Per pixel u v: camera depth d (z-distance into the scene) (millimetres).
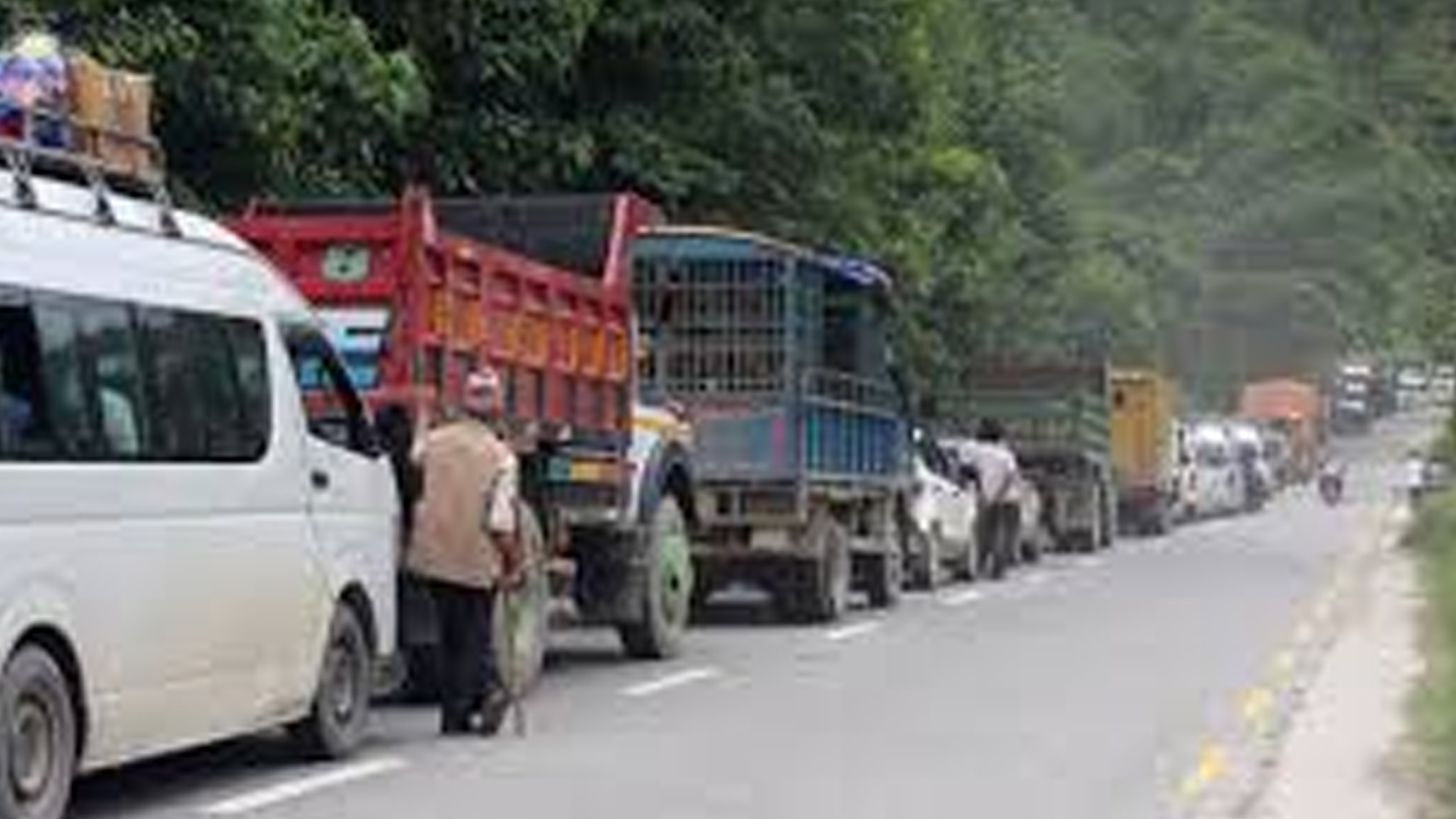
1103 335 171125
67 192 28922
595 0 66312
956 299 106500
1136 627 59312
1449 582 58781
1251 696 43750
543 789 31641
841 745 36531
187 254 31031
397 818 29234
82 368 28234
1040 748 36625
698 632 57750
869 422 66625
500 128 66000
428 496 36750
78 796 30625
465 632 37000
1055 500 102812
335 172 56688
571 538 47875
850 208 84062
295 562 32656
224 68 50344
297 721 33406
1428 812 29984
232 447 31281
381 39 61906
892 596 67875
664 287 60562
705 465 60125
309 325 34188
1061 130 163625
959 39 115062
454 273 40156
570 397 45344
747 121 76750
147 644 29141
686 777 33062
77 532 27812
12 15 45562
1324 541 113312
